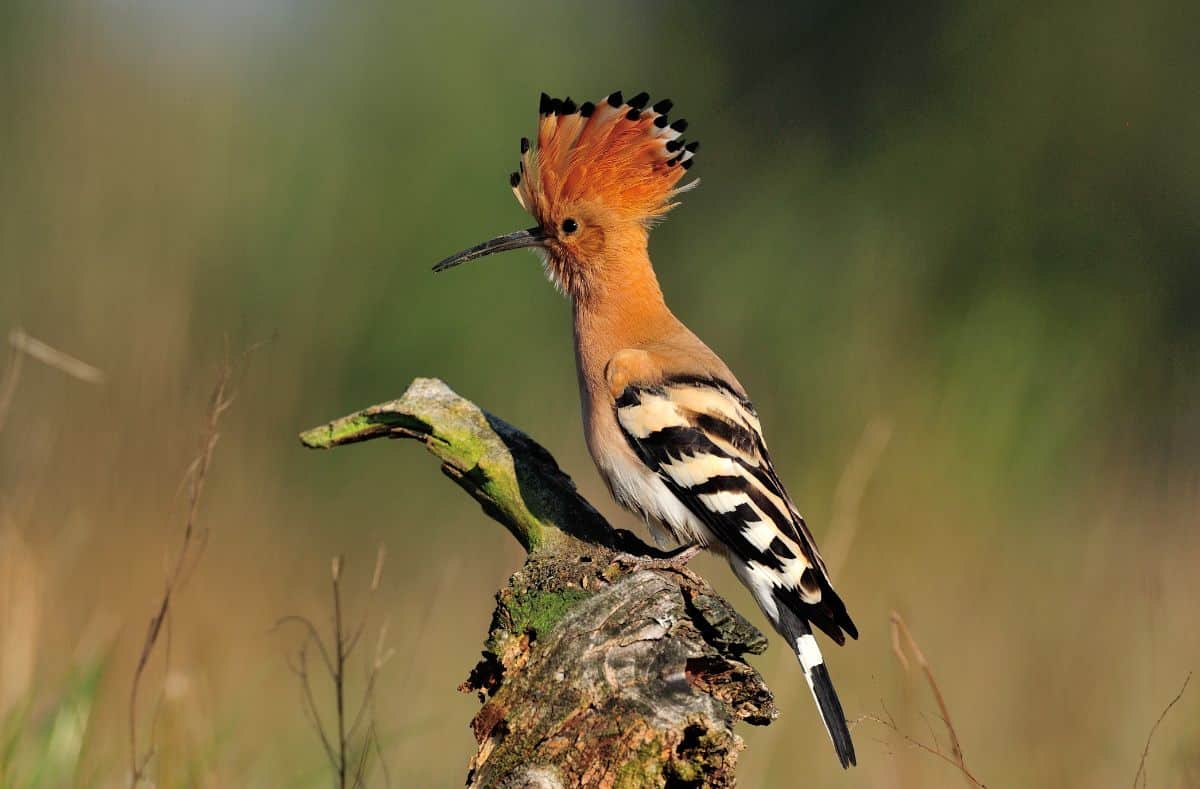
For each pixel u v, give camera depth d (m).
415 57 16.94
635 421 6.97
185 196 14.59
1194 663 9.36
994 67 17.88
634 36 19.11
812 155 17.88
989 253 16.75
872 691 9.17
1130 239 16.88
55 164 13.89
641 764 4.65
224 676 8.80
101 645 7.75
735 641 5.21
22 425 10.12
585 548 6.04
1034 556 11.97
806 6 18.81
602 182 7.38
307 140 15.95
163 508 9.54
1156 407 15.55
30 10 14.90
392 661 9.73
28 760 6.88
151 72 15.44
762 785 8.32
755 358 15.97
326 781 7.68
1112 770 8.55
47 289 12.05
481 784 4.79
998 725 9.19
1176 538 12.62
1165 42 17.52
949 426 13.52
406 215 15.73
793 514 6.91
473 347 15.40
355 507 13.12
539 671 4.94
